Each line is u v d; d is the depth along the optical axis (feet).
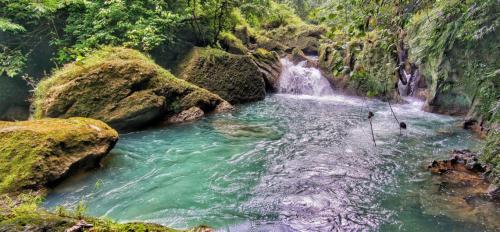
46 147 15.55
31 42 34.45
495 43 23.48
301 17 83.71
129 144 22.84
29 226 5.72
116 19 35.78
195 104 30.71
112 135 18.95
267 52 49.32
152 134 25.34
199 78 35.63
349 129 26.43
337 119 29.99
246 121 29.40
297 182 16.62
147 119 26.76
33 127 16.80
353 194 15.28
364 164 18.86
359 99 40.19
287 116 31.40
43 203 14.17
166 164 19.13
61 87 25.27
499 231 11.87
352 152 20.92
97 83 25.96
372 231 12.32
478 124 24.18
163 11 37.11
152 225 6.79
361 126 27.27
